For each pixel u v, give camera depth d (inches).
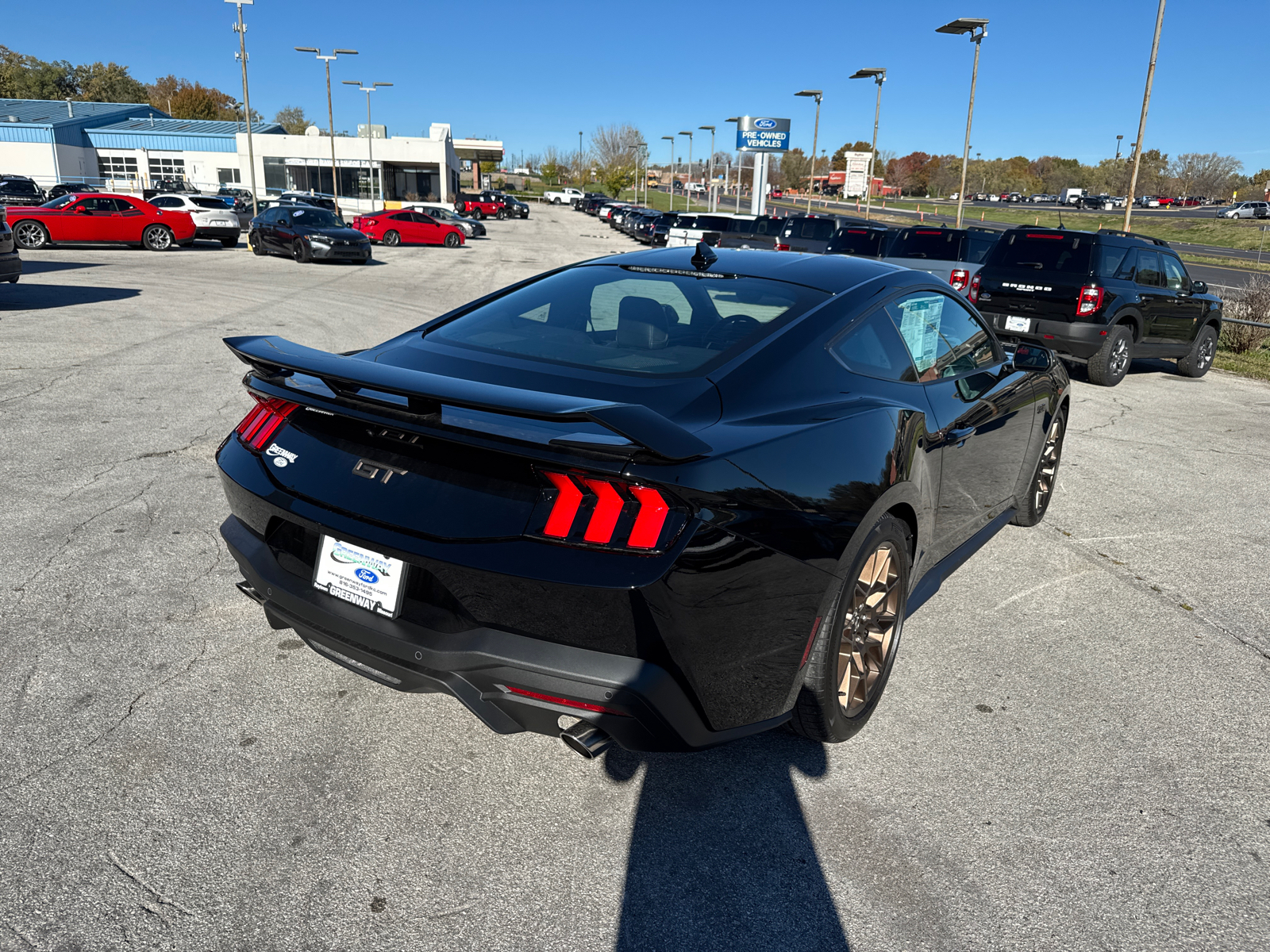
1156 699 113.7
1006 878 80.2
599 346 97.0
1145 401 332.5
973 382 128.6
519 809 86.7
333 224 840.9
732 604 75.3
